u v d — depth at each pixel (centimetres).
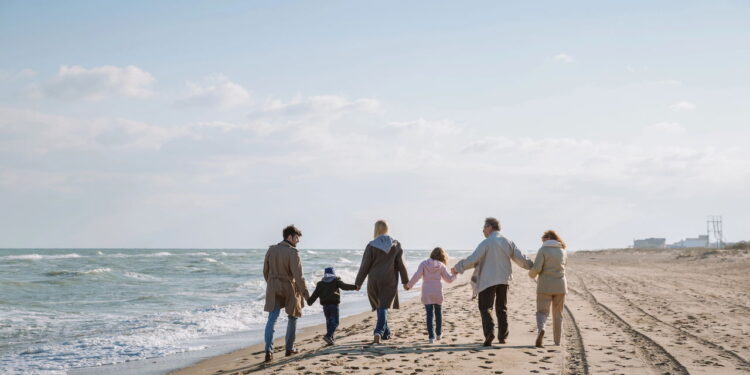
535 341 916
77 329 1336
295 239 868
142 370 886
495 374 683
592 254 9156
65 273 3403
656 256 6425
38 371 891
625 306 1409
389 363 750
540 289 860
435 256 954
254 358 938
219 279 3222
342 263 5756
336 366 736
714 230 11106
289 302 849
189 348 1088
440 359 771
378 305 918
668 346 855
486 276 867
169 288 2581
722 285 2130
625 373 683
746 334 973
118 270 3800
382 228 938
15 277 3158
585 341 902
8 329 1331
